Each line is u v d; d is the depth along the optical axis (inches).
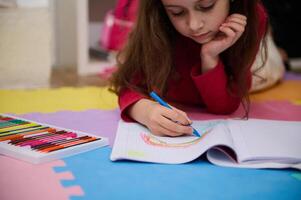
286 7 93.0
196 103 48.1
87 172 27.5
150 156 29.7
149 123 34.7
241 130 33.5
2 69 61.1
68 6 82.7
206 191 24.7
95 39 90.0
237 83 42.8
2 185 25.2
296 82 66.1
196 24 34.6
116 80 42.6
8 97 52.4
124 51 43.4
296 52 98.4
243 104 44.1
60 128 36.3
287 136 32.4
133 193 24.3
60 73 76.2
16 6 60.1
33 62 63.0
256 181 26.4
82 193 24.2
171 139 32.7
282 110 47.5
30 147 30.7
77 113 44.9
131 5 68.9
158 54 40.7
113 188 25.0
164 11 40.4
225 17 37.7
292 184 26.0
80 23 73.7
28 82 63.3
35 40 62.5
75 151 31.0
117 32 75.5
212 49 39.5
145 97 39.4
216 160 29.3
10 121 38.3
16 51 61.5
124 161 29.5
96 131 37.8
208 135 32.1
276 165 28.3
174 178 26.6
